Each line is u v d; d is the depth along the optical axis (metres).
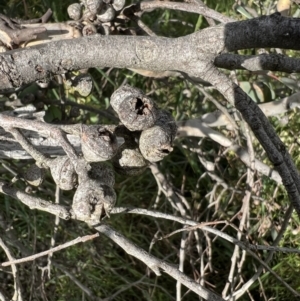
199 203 0.85
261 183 0.82
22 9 0.84
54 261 0.79
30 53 0.45
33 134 0.55
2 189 0.47
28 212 0.86
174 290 0.89
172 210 0.92
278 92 0.87
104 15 0.59
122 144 0.45
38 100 0.64
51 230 0.83
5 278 0.79
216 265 0.91
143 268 0.89
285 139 0.86
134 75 0.94
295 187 0.47
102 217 0.42
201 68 0.45
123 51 0.45
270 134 0.47
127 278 0.88
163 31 0.98
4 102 0.65
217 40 0.45
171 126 0.45
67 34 0.59
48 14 0.61
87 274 0.86
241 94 0.46
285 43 0.45
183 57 0.45
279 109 0.75
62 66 0.45
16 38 0.55
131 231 0.92
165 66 0.45
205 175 0.91
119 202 0.90
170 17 0.99
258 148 0.88
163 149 0.44
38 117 0.64
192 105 0.92
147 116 0.43
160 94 0.94
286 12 0.68
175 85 0.92
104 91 0.96
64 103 0.65
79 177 0.42
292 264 0.87
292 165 0.48
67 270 0.79
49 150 0.55
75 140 0.55
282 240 0.85
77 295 0.84
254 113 0.46
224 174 0.92
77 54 0.45
